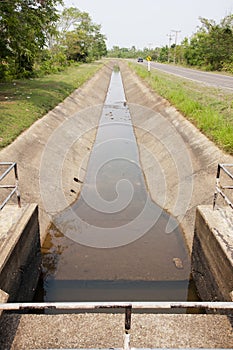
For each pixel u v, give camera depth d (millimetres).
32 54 22984
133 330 3816
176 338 3729
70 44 51062
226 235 5191
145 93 23906
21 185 8266
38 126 12664
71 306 2756
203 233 5883
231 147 9203
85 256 7238
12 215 5703
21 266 5230
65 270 6766
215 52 44656
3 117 12242
